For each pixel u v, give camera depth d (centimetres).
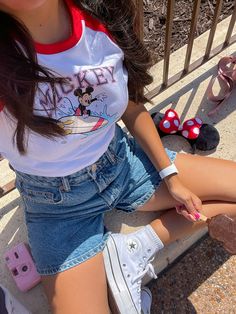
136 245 152
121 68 134
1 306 125
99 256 145
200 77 208
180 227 159
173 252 167
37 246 145
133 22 133
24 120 114
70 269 140
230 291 171
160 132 190
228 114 199
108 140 142
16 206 175
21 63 105
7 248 167
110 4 124
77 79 122
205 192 160
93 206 148
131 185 159
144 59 141
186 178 160
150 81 151
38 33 113
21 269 159
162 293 171
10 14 99
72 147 132
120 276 144
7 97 108
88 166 139
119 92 133
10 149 128
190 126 187
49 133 120
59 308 137
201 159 164
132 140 167
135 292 146
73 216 147
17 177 145
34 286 159
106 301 141
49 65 117
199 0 168
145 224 168
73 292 138
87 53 122
